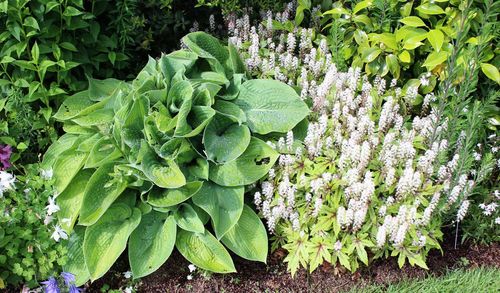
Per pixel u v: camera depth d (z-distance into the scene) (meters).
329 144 1.36
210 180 1.37
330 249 1.31
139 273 1.26
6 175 1.23
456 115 1.36
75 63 1.45
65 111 1.48
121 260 1.40
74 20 1.44
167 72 1.42
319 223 1.28
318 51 1.66
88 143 1.37
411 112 1.61
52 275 1.24
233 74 1.53
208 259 1.31
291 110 1.46
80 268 1.30
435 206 1.31
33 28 1.39
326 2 1.80
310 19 1.88
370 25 1.60
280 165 1.36
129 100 1.34
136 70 1.77
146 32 1.72
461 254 1.43
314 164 1.34
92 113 1.43
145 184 1.34
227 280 1.34
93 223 1.27
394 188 1.32
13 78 1.46
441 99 1.36
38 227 1.26
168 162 1.31
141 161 1.29
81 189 1.38
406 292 1.29
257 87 1.50
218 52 1.60
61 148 1.46
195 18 1.96
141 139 1.34
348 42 1.65
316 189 1.27
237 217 1.31
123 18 1.56
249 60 1.62
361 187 1.25
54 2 1.37
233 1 1.80
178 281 1.35
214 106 1.45
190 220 1.31
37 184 1.29
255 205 1.44
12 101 1.43
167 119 1.31
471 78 1.32
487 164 1.35
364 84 1.48
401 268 1.36
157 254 1.29
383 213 1.27
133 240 1.31
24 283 1.28
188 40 1.54
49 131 1.50
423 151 1.46
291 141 1.36
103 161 1.31
